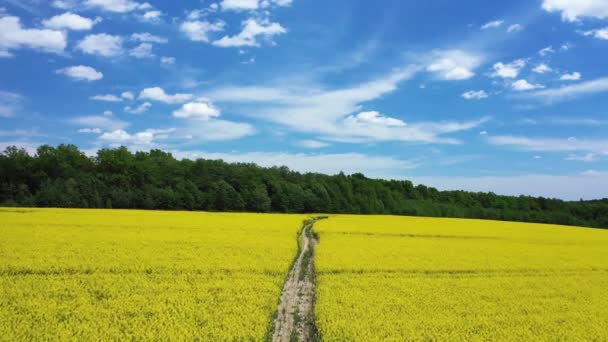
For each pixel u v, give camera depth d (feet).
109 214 158.40
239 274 72.28
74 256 78.02
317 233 137.49
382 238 130.62
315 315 52.75
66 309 50.67
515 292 69.82
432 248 113.91
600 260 107.96
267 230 132.26
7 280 62.18
